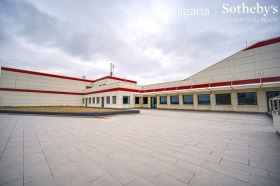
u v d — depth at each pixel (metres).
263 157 3.49
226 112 18.12
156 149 4.11
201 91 21.28
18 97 28.56
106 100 29.72
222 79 19.78
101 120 10.55
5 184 2.35
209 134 6.01
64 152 3.89
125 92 27.56
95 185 2.33
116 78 36.62
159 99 27.75
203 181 2.43
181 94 24.06
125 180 2.48
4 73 27.09
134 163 3.17
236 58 18.72
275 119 6.11
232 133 6.20
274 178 2.51
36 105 30.83
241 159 3.38
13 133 6.25
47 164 3.14
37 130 6.88
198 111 20.50
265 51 16.52
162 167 2.97
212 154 3.71
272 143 4.67
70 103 36.84
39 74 31.66
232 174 2.67
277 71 15.58
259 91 16.25
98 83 38.75
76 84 38.47
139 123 9.12
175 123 9.14
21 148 4.23
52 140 5.11
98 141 4.96
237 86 15.84
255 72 17.06
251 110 16.72
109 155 3.66
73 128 7.39
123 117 12.65
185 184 2.34
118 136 5.67
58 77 34.88
